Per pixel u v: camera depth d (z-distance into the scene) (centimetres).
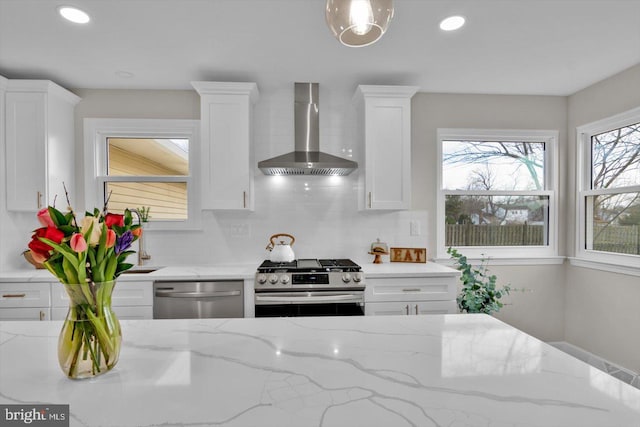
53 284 227
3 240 244
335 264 259
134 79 267
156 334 110
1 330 115
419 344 101
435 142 303
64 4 174
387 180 265
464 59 238
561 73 261
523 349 98
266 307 243
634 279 250
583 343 291
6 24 191
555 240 311
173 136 291
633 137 259
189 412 66
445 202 309
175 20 189
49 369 85
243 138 258
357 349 98
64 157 266
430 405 68
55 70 249
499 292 269
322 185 297
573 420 63
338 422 62
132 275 231
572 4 176
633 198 258
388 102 265
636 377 249
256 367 86
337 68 252
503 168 315
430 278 244
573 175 304
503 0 173
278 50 224
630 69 252
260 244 293
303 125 282
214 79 269
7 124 243
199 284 234
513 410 66
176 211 290
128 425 62
